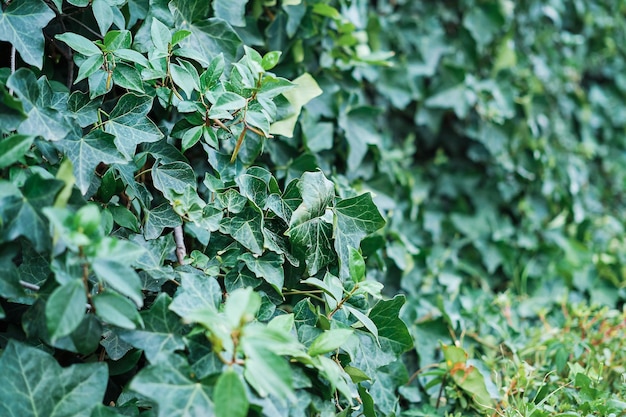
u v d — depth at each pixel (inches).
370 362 47.7
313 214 45.4
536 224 87.6
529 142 86.5
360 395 46.5
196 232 46.5
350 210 48.0
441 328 62.6
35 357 37.2
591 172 101.3
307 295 51.5
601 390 53.2
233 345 34.6
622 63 104.8
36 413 36.1
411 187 78.8
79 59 44.8
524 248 85.3
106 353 43.6
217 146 46.1
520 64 88.8
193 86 45.1
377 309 48.6
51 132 40.2
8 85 38.3
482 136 86.0
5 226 35.3
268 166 58.4
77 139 41.9
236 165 50.2
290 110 51.6
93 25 49.4
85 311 37.9
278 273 45.7
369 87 79.0
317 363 38.9
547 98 89.4
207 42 51.1
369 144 67.6
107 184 42.8
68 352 43.3
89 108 44.2
